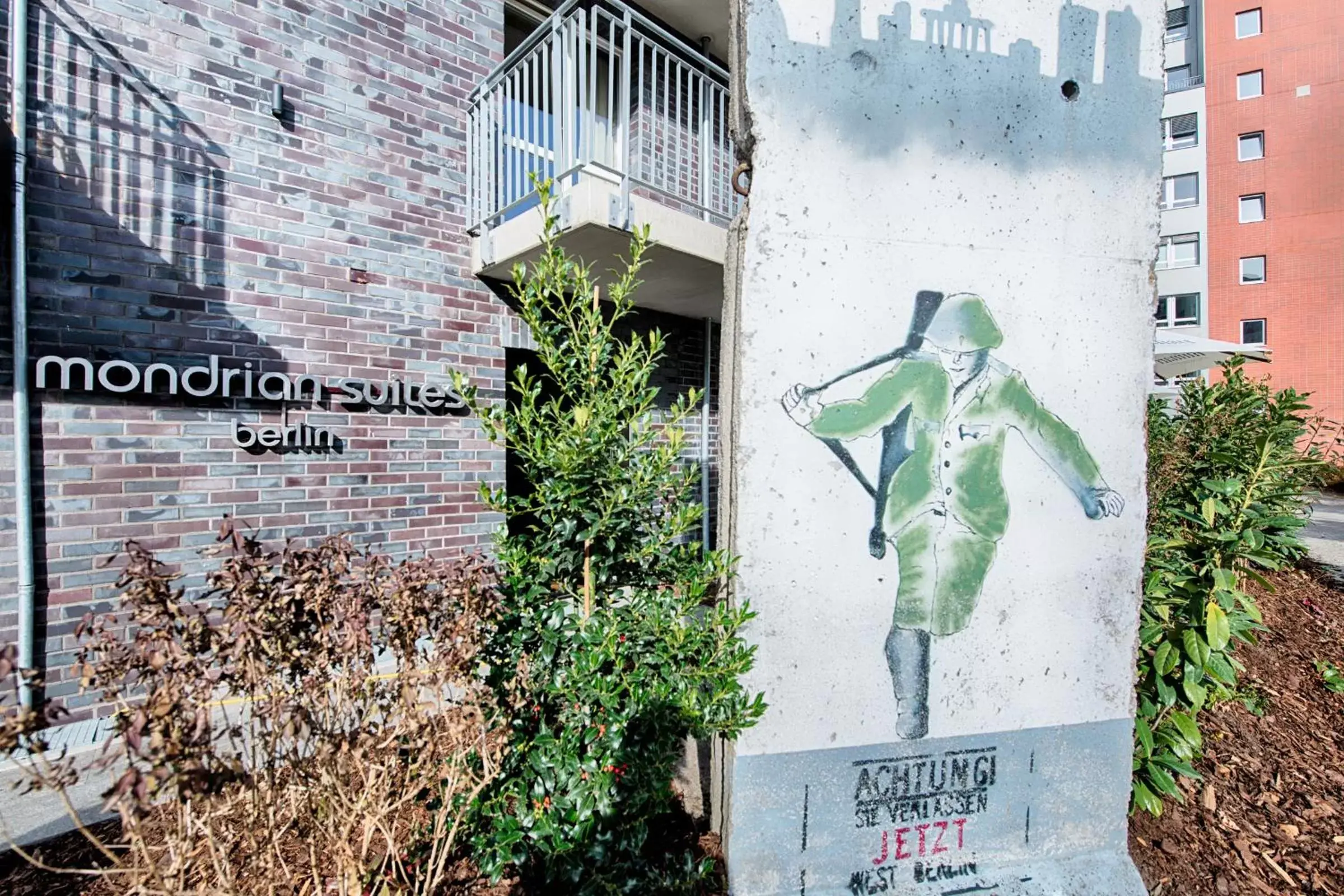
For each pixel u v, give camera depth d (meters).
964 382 2.35
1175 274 23.34
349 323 4.10
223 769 1.33
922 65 2.30
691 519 2.12
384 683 1.80
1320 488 6.39
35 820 2.36
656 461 2.07
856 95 2.25
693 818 2.45
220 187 3.65
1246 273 22.38
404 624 1.67
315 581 1.69
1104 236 2.49
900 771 2.29
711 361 6.42
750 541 2.18
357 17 4.12
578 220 3.80
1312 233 21.19
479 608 1.75
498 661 1.92
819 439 2.23
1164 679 2.93
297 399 3.85
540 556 2.09
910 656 2.31
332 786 1.64
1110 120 2.48
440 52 4.48
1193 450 4.11
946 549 2.34
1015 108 2.39
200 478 3.57
